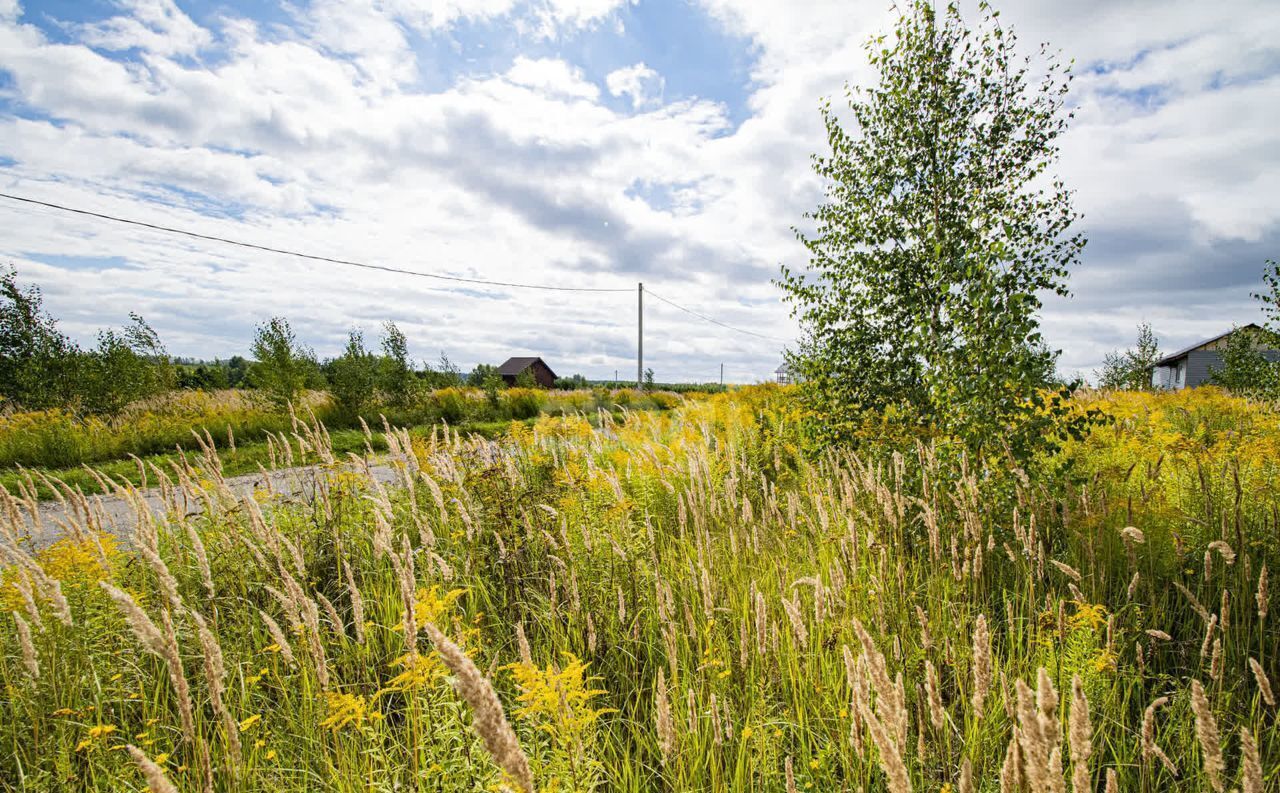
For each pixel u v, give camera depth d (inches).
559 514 196.2
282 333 706.8
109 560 149.7
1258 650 133.5
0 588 125.4
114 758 107.3
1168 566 165.2
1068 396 206.5
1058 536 183.3
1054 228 265.1
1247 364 534.0
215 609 143.5
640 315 1491.1
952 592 158.1
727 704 109.5
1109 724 112.1
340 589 177.6
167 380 762.2
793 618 109.7
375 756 99.6
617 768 111.0
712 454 288.2
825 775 101.0
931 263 264.4
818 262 322.3
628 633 146.2
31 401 560.7
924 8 293.0
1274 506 168.1
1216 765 61.7
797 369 335.6
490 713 48.6
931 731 107.1
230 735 85.4
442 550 194.9
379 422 757.3
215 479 198.7
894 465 198.4
